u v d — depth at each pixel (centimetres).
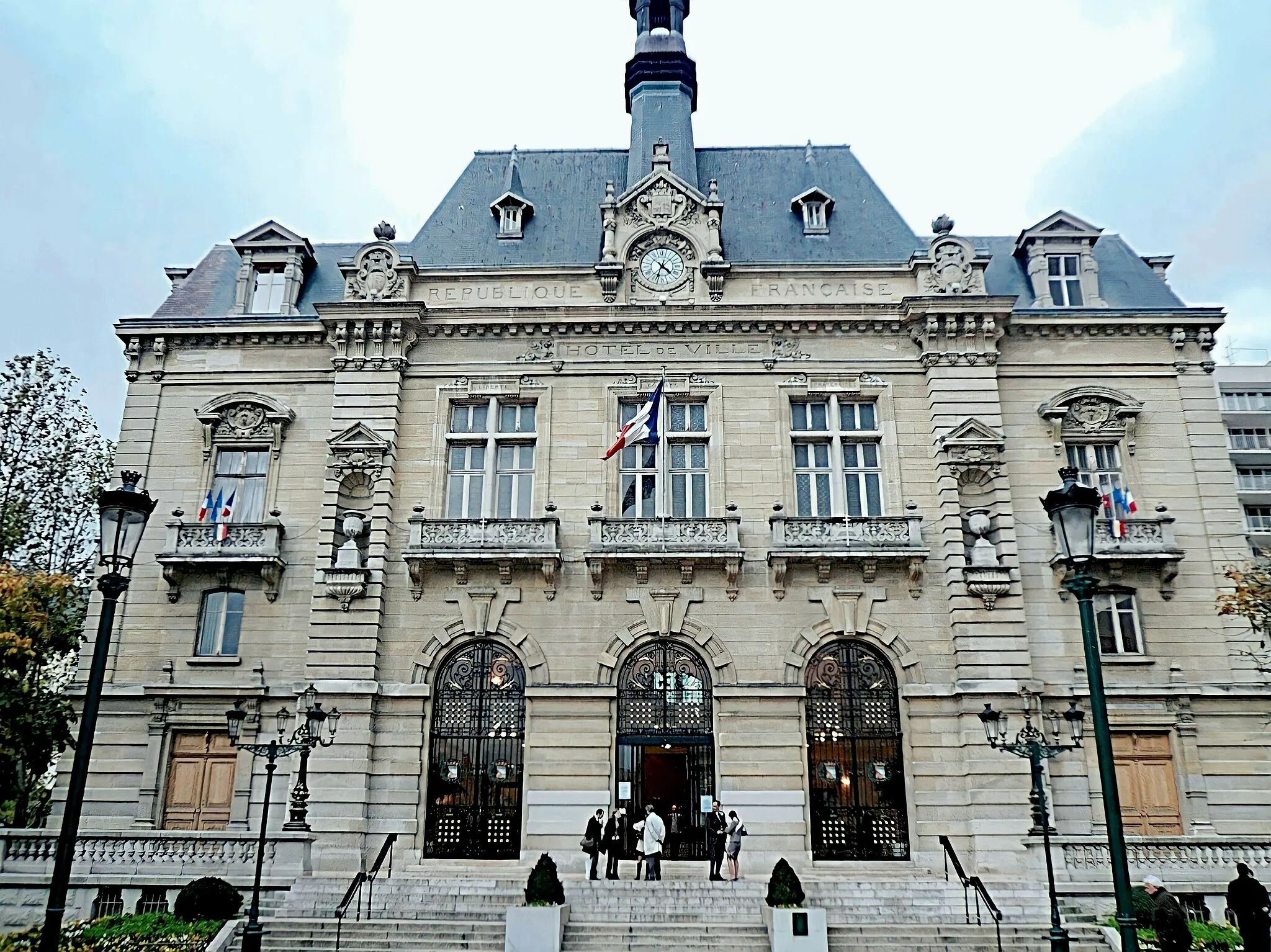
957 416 2977
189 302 3356
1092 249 3322
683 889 2317
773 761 2725
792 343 3086
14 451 3253
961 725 2722
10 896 2283
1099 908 2277
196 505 3056
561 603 2862
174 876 2314
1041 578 2922
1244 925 1858
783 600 2853
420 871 2564
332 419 3030
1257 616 2558
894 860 2683
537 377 3073
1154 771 2773
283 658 2881
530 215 3481
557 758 2741
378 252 3148
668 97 3744
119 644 2908
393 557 2911
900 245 3372
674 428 3059
